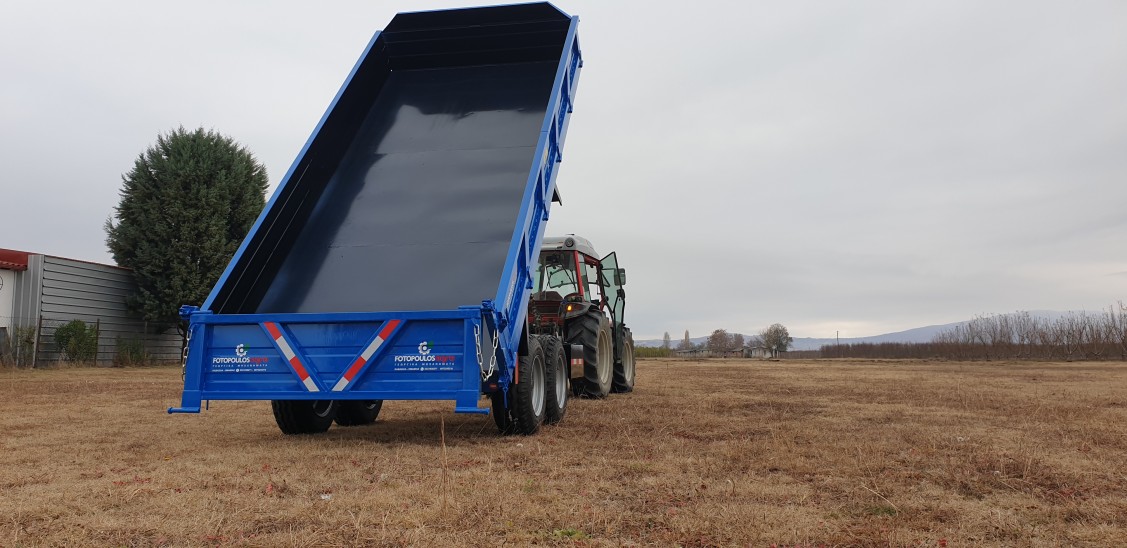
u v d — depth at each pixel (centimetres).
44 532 271
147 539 262
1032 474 377
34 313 1639
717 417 648
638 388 1054
